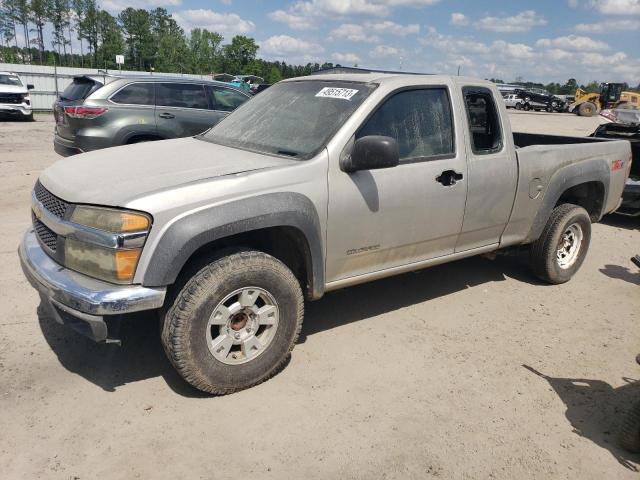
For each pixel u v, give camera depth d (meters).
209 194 3.03
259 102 4.42
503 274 5.59
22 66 29.95
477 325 4.39
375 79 3.89
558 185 4.95
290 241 3.52
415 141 3.93
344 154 3.52
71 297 2.85
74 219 2.99
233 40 93.25
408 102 3.91
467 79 4.34
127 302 2.83
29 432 2.88
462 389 3.48
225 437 2.92
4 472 2.60
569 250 5.36
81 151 7.75
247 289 3.17
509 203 4.59
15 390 3.22
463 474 2.76
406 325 4.32
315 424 3.07
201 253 3.23
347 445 2.92
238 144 3.94
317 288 3.55
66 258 3.04
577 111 39.47
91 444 2.82
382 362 3.75
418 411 3.23
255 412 3.14
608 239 7.22
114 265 2.84
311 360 3.73
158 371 3.50
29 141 14.07
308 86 4.20
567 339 4.23
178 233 2.88
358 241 3.68
